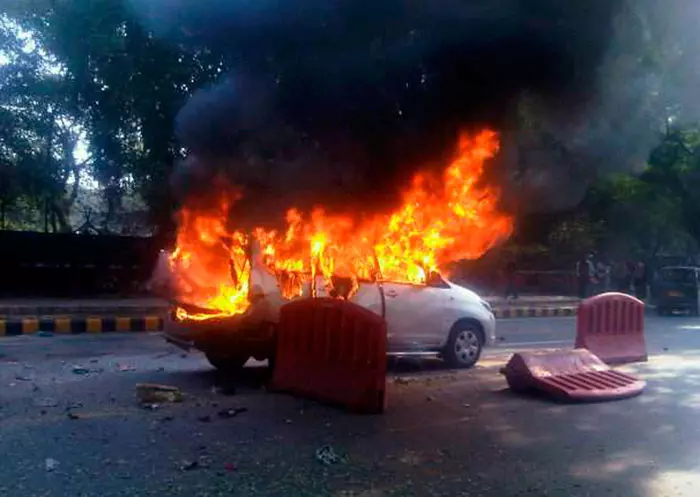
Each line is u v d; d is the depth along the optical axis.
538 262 27.89
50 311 17.06
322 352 8.29
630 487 5.56
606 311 11.32
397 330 10.16
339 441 6.61
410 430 7.06
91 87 18.47
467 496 5.28
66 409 7.58
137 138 19.48
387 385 9.32
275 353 9.06
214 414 7.50
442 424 7.32
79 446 6.27
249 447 6.35
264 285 9.12
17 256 20.38
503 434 7.01
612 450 6.54
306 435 6.78
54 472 5.59
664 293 22.66
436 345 10.58
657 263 28.75
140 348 12.48
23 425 6.90
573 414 7.88
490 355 12.56
